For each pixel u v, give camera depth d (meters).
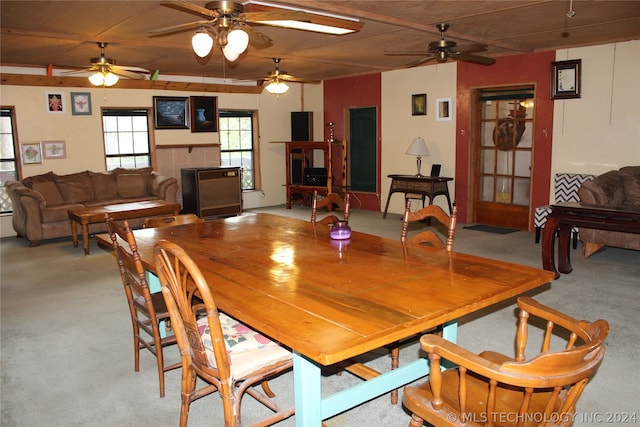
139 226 6.81
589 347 1.35
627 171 5.47
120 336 3.31
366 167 8.67
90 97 7.28
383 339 1.49
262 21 3.37
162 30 3.49
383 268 2.21
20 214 6.26
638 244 4.70
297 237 2.90
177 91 8.07
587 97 5.90
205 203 7.81
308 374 1.76
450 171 7.33
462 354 1.45
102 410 2.41
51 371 2.82
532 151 6.44
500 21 4.64
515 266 2.22
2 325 3.53
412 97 7.69
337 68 7.71
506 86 6.61
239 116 8.91
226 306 1.78
